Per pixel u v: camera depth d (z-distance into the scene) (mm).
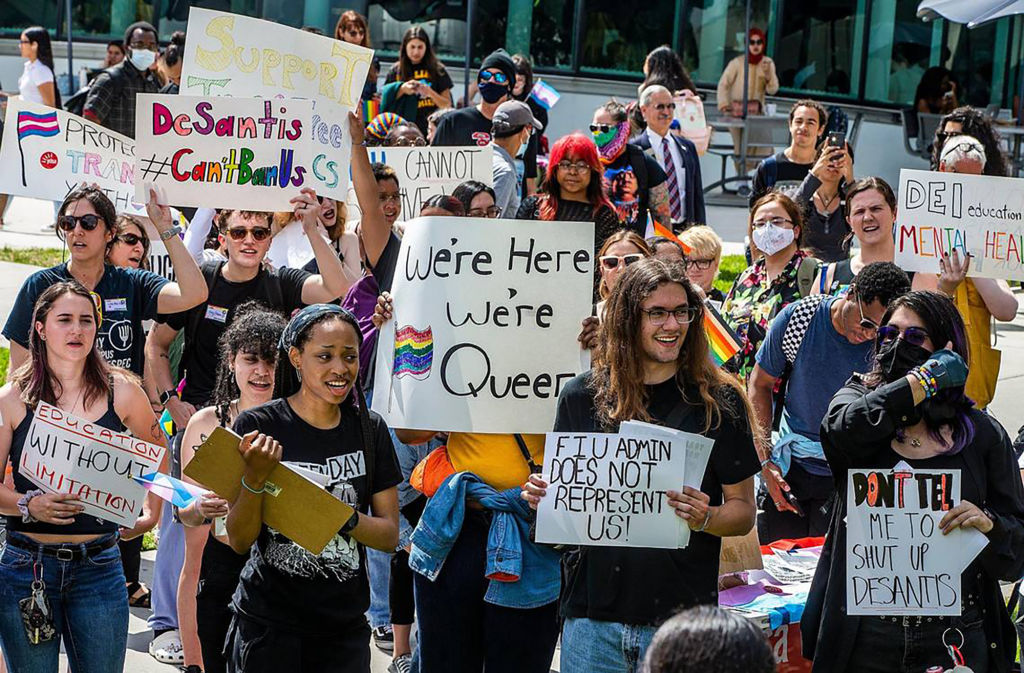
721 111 21844
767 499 6805
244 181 6828
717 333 6789
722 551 5965
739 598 5945
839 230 9406
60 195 8008
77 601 5301
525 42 21984
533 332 5348
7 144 7918
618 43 22422
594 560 4777
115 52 18531
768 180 11039
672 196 11492
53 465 5145
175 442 6484
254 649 4949
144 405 5516
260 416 4980
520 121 9891
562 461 4750
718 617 2922
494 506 5207
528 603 5188
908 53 23781
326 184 6883
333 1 21250
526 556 5195
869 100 23734
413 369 5367
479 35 21719
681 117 14312
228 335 5926
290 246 8438
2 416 5258
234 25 7223
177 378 7484
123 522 5141
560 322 5355
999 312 7250
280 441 4961
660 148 11438
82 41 21938
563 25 22141
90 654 5320
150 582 7613
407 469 6387
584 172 8242
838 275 7363
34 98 16875
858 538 4793
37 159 7953
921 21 23656
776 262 7551
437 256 5395
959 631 4805
